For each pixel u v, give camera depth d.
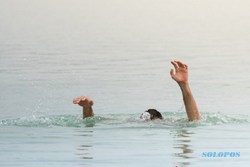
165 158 13.40
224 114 20.00
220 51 40.41
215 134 16.14
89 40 46.94
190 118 17.81
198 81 28.36
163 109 21.66
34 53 39.09
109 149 14.30
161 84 27.45
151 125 17.38
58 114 20.64
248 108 21.45
